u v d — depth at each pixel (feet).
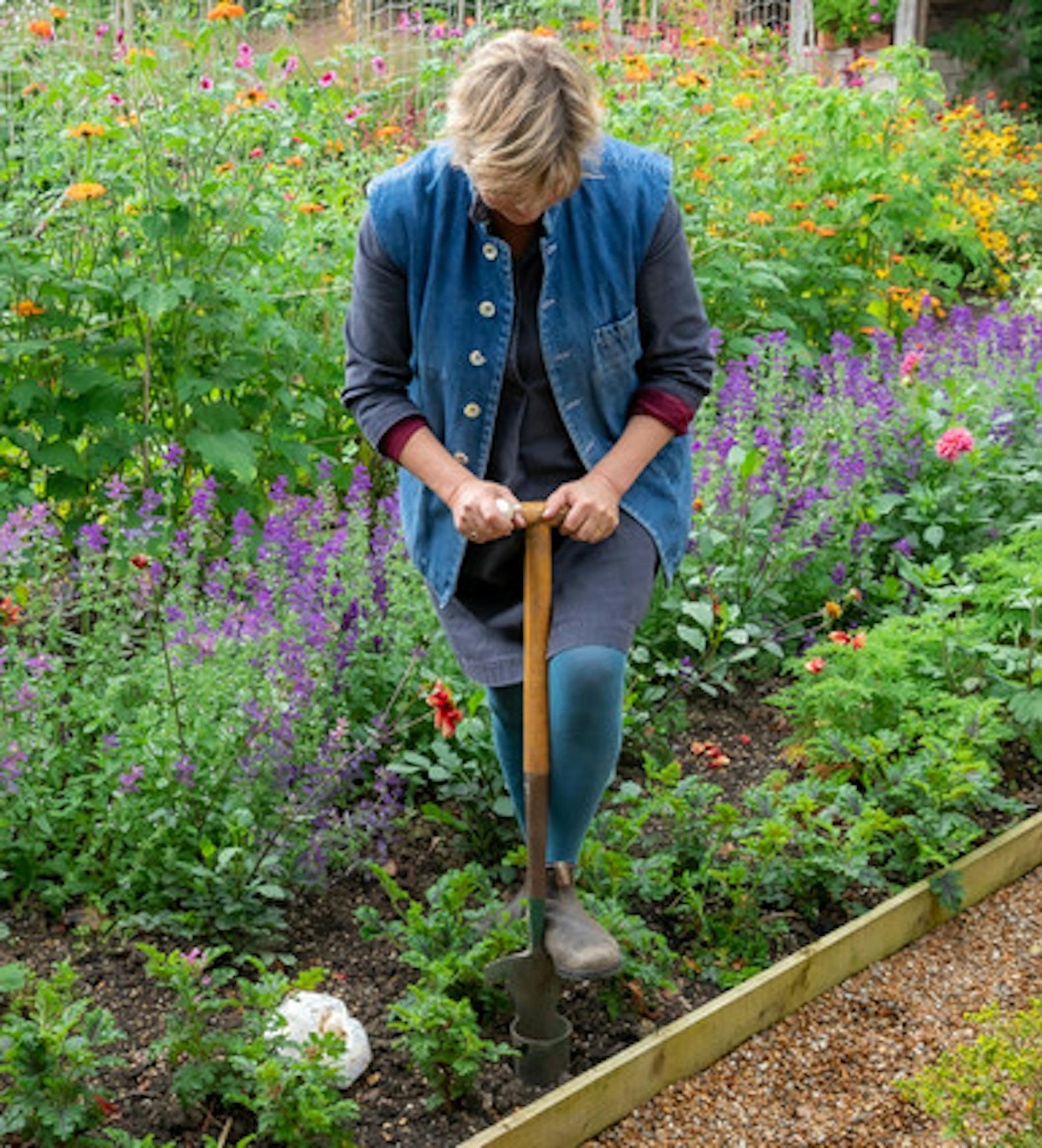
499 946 9.74
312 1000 9.64
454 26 28.60
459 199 8.79
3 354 14.98
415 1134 9.08
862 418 17.08
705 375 9.34
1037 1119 9.02
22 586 12.36
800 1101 9.94
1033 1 47.26
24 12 18.80
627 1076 9.55
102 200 16.10
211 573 13.25
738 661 14.99
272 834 10.99
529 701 8.78
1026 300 26.50
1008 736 12.97
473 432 9.23
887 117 25.53
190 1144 8.92
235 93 17.37
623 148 9.07
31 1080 8.55
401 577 13.32
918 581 14.70
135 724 11.66
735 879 10.88
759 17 43.47
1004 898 12.31
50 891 10.80
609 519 8.85
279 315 16.58
